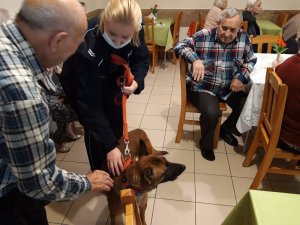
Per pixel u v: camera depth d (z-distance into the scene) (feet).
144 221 5.28
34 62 2.32
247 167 7.17
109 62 4.19
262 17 16.55
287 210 2.79
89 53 3.90
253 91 6.53
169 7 17.07
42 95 2.35
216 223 5.59
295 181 6.69
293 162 6.27
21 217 3.18
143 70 4.95
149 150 5.68
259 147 7.81
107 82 4.49
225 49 7.21
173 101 10.95
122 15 3.58
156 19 15.90
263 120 6.31
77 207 5.98
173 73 14.17
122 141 5.09
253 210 2.81
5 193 2.94
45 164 2.44
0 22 2.19
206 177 6.84
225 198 6.20
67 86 4.38
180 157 7.56
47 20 2.16
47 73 2.56
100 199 6.18
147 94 11.62
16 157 2.26
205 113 7.05
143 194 4.51
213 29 7.25
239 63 7.29
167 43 13.99
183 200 6.14
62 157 7.64
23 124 2.13
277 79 5.18
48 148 2.39
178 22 15.33
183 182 6.66
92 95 4.13
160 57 16.57
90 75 4.03
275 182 6.66
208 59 7.37
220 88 7.58
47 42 2.28
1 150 2.45
